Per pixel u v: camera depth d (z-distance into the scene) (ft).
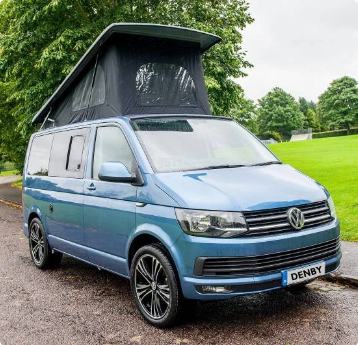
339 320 14.67
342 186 44.11
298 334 13.67
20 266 24.61
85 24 45.96
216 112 48.14
